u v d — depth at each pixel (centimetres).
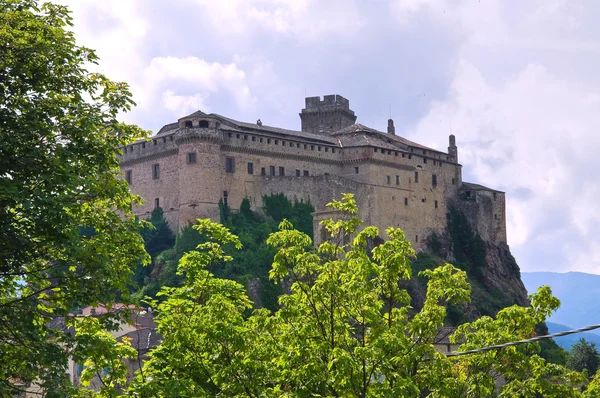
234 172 15950
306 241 4678
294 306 4572
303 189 16575
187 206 15238
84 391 4038
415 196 18425
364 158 17538
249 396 4244
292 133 17500
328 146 17575
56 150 4075
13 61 4159
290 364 4316
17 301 3859
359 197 17125
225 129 15950
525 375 5109
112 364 4153
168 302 4431
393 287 4562
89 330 4125
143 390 3988
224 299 4481
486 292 18888
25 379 3903
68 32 4422
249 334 4366
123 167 16575
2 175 3934
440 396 4469
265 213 16200
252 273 14562
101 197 4334
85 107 4394
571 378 4709
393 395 3984
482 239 19762
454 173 19675
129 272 4297
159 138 16125
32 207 3738
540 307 4791
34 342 3856
